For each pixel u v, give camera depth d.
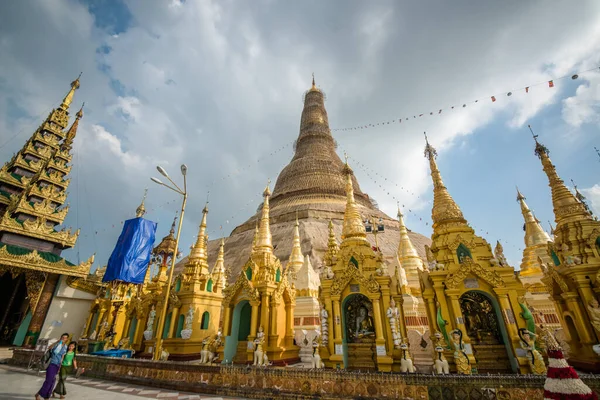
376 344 15.30
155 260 43.19
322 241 49.91
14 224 35.31
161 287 28.56
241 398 13.83
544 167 20.20
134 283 33.47
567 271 16.09
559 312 17.25
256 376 14.30
